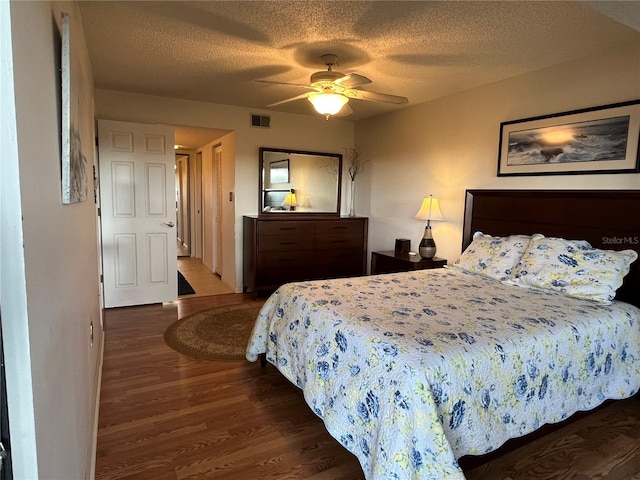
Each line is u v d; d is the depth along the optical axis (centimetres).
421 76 343
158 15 236
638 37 257
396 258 412
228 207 522
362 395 165
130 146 418
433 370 152
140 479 178
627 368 221
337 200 553
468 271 324
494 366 166
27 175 73
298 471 187
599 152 283
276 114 505
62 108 113
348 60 306
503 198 345
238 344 335
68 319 123
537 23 238
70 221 132
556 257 271
